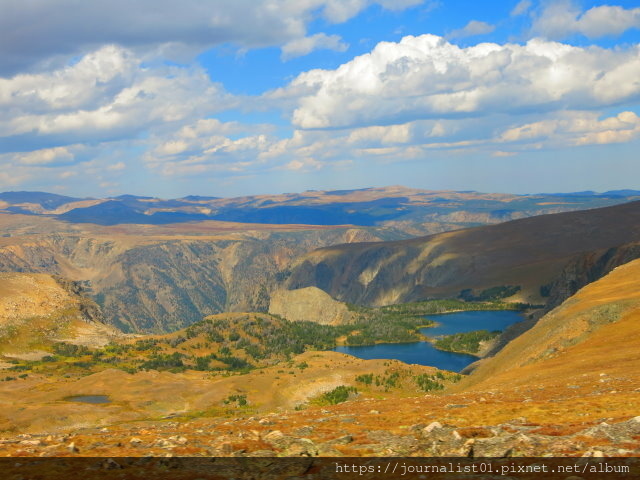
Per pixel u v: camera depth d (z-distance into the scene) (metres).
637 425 19.56
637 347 59.22
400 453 19.64
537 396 35.50
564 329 79.94
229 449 20.88
